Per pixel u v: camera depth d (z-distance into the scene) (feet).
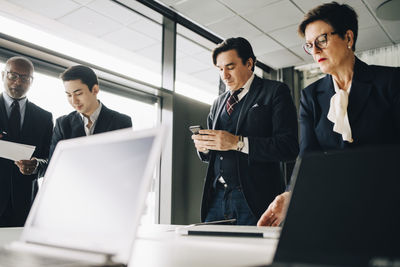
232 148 4.56
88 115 6.03
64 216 2.07
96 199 1.94
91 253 1.78
